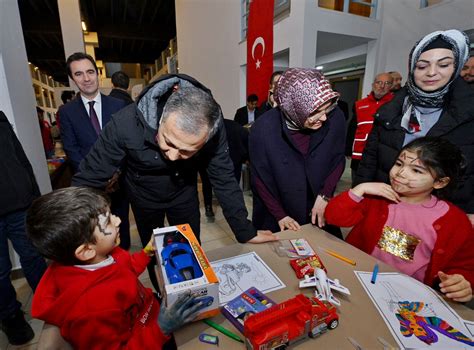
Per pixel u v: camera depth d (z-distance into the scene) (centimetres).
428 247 91
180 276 61
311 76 98
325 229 125
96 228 60
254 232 98
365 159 134
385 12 378
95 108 180
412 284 76
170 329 54
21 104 177
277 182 119
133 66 1916
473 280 83
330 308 62
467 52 97
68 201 58
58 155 370
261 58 329
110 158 99
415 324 62
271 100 244
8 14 169
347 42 407
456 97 100
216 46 525
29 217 59
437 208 91
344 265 85
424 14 330
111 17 896
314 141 112
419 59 101
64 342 57
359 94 518
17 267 183
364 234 104
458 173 88
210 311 61
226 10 484
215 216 281
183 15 586
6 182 122
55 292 62
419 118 110
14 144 131
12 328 131
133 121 94
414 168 87
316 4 336
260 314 55
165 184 114
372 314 65
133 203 125
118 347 58
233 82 498
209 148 99
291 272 81
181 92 74
